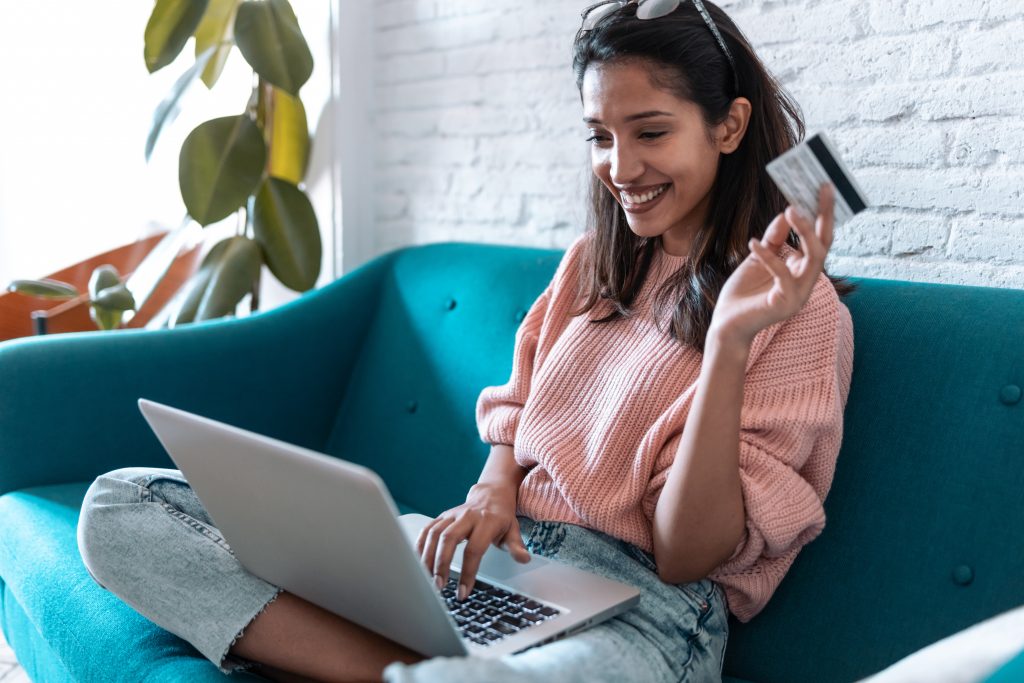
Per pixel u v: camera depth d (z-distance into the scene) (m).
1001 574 1.11
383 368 2.01
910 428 1.22
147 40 2.27
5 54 3.27
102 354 1.85
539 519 1.30
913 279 1.50
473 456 1.75
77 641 1.29
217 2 2.42
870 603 1.19
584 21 1.30
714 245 1.26
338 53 2.43
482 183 2.23
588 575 1.17
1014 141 1.37
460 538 1.18
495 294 1.83
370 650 1.07
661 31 1.20
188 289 2.35
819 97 1.59
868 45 1.52
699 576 1.15
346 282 2.12
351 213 2.52
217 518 1.12
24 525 1.58
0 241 3.33
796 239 1.27
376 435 1.96
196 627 1.14
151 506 1.22
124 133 3.27
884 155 1.52
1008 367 1.18
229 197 2.28
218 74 2.48
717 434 1.07
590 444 1.26
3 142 3.30
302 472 0.92
